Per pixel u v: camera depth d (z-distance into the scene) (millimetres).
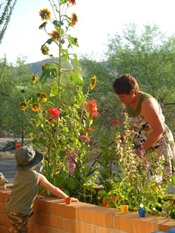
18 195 4184
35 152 4270
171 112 21719
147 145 4020
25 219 4184
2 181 4742
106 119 19750
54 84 5008
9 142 28141
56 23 5090
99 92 21188
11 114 25938
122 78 4098
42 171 4719
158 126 4004
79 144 4668
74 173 4547
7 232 4547
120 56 22062
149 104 4035
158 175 3967
